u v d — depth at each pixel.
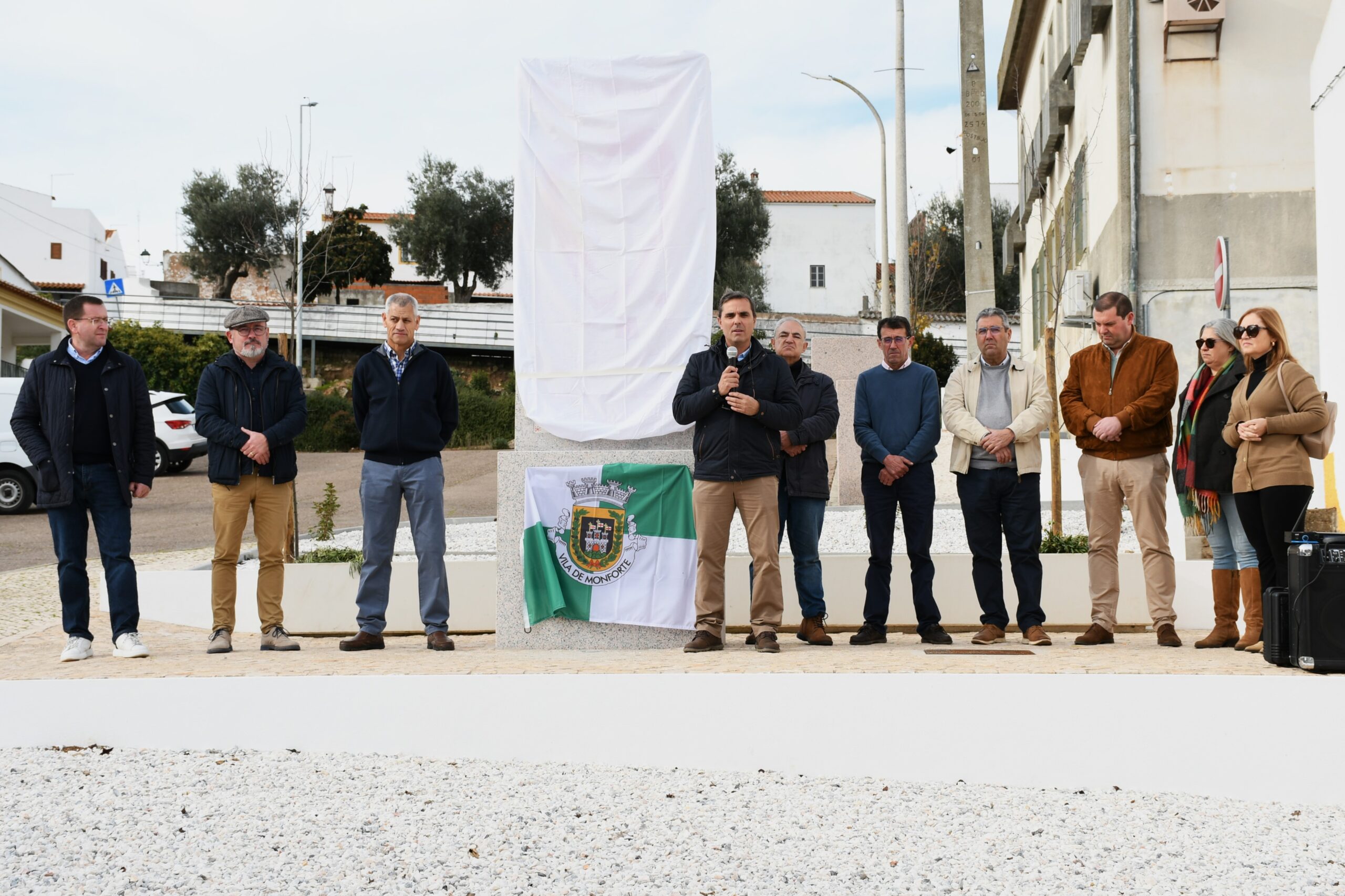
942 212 49.50
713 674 5.46
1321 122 9.09
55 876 4.06
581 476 7.41
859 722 5.38
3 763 5.40
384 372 7.33
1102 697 5.29
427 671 5.88
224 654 7.00
